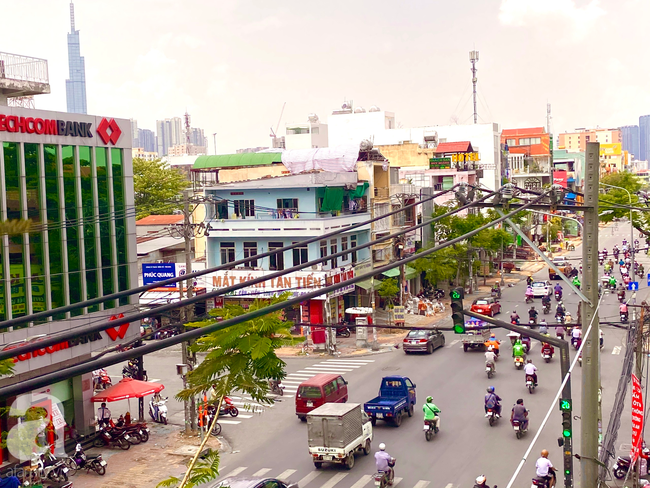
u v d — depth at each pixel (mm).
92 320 27109
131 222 29344
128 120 29250
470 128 102500
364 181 54406
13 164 24250
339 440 23047
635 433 18875
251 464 24453
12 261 24172
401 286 55625
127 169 29125
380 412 27750
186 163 101250
